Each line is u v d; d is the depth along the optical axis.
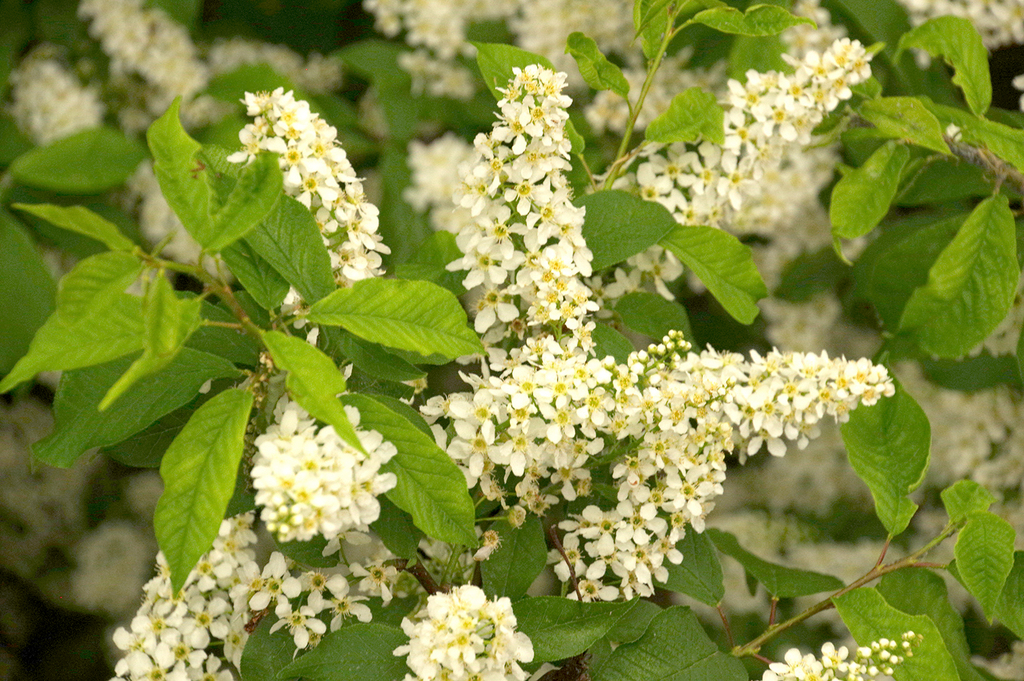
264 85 1.50
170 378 1.23
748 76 1.32
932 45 1.34
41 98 1.48
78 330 1.18
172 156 1.19
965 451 1.51
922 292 1.35
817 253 1.53
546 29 1.46
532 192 1.25
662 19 1.31
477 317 1.26
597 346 1.27
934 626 1.24
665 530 1.26
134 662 1.22
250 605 1.22
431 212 1.50
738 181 1.32
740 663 1.26
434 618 1.19
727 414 1.25
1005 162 1.35
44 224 1.44
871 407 1.29
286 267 1.22
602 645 1.26
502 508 1.28
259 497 1.17
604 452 1.27
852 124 1.36
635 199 1.29
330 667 1.22
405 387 1.27
